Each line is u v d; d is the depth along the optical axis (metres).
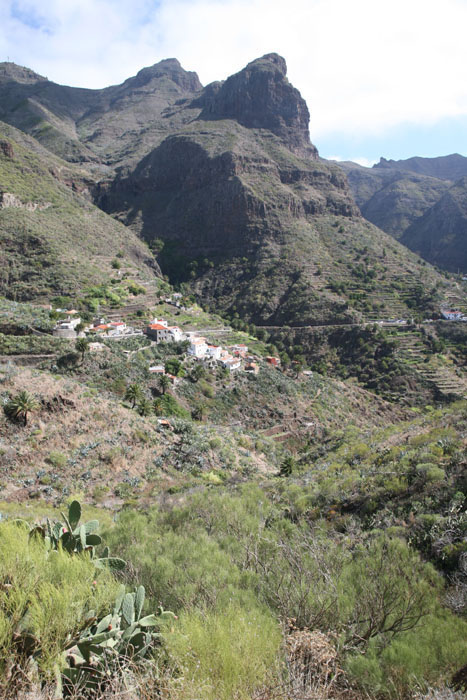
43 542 5.18
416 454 16.09
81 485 31.50
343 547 9.26
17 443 32.72
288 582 6.57
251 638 4.37
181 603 6.25
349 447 28.94
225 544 9.49
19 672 3.50
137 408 50.31
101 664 3.88
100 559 5.59
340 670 4.67
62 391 38.81
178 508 12.71
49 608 3.82
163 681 3.87
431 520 10.19
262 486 22.28
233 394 67.75
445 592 7.19
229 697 3.67
